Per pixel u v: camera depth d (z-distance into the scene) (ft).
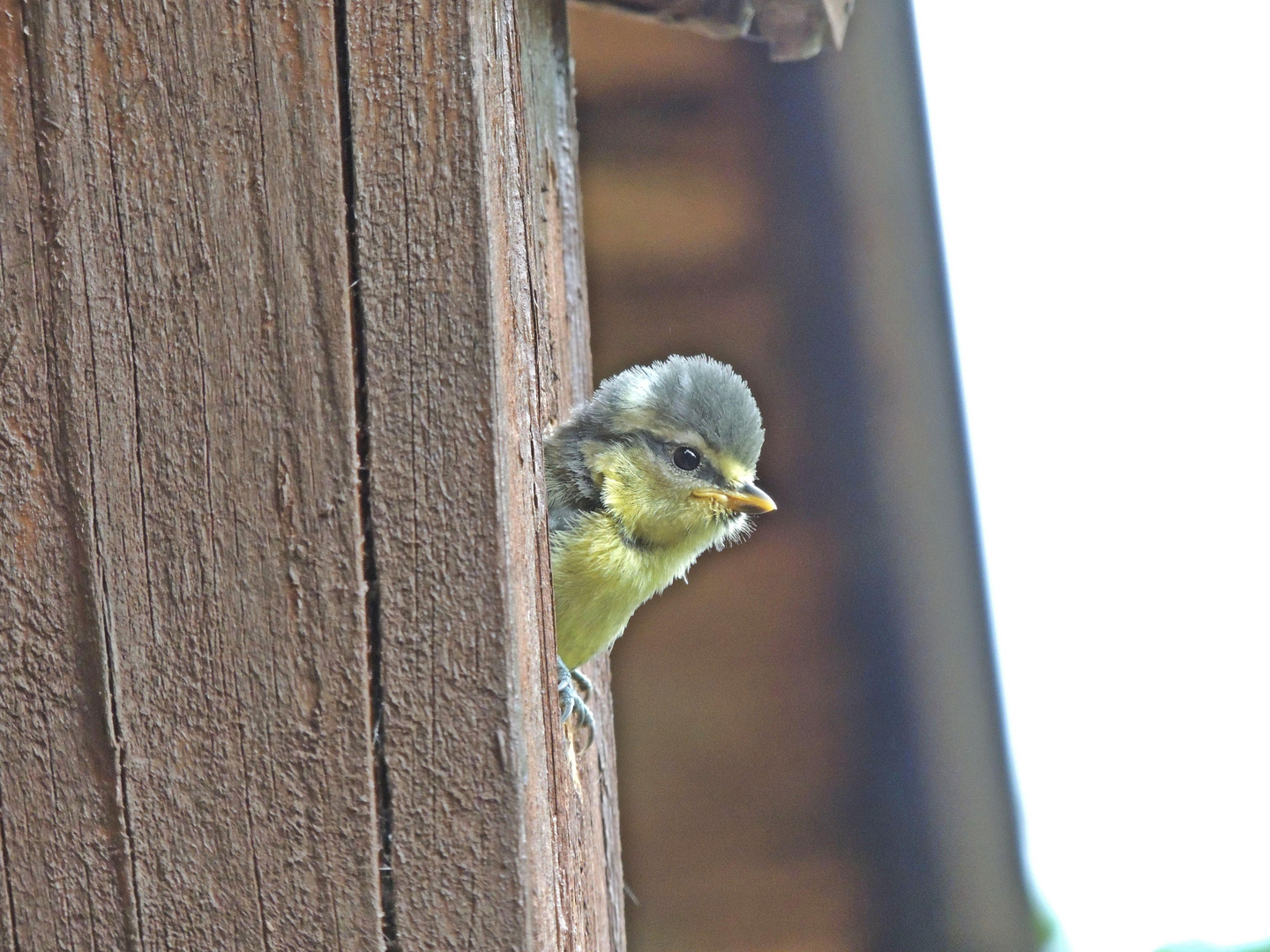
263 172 8.03
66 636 8.02
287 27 8.03
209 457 8.02
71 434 8.02
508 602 8.02
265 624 8.02
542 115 8.23
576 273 8.26
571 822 8.09
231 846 8.02
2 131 8.03
